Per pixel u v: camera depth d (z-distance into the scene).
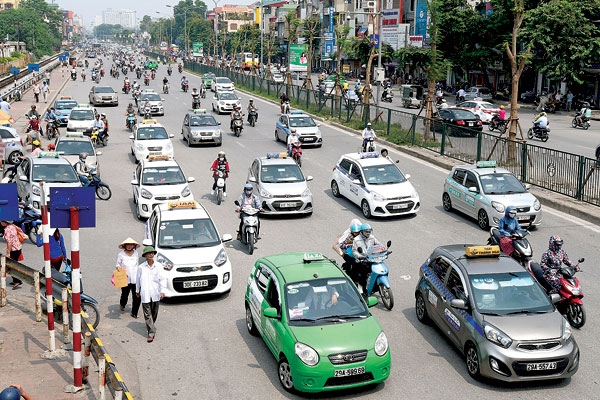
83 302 12.45
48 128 37.16
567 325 10.66
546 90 60.41
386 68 91.00
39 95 59.16
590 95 56.41
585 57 50.81
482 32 63.66
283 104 48.50
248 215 17.84
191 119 35.69
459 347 11.20
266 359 11.48
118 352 11.63
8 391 6.66
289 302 10.80
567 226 20.02
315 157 32.09
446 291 11.91
